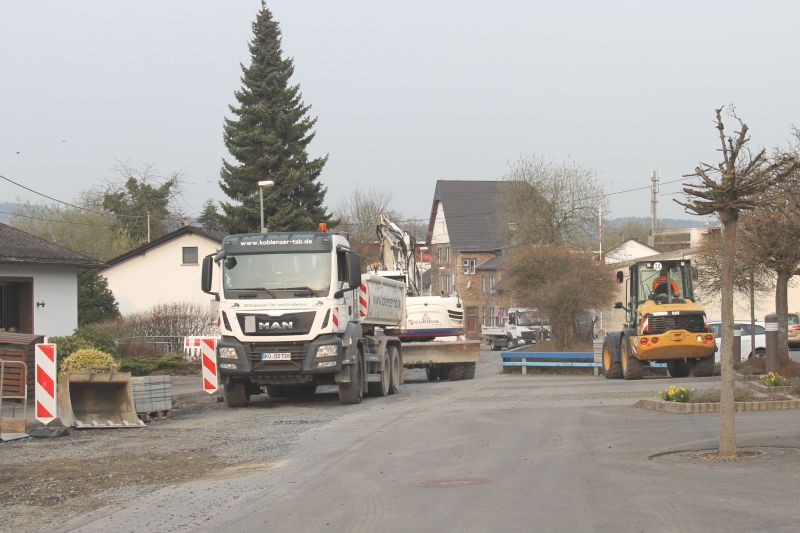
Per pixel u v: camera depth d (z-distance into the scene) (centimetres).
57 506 1527
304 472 1772
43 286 4369
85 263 4525
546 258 5906
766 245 3319
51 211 10244
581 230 10038
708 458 1723
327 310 3070
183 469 1883
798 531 1112
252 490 1606
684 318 4012
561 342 5881
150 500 1551
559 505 1340
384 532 1225
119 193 12281
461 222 13675
